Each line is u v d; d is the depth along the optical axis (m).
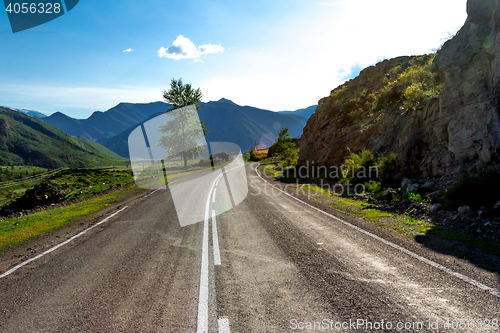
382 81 21.31
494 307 2.96
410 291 3.37
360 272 3.98
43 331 2.76
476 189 7.05
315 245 5.30
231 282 3.75
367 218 7.73
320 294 3.35
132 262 4.68
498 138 7.53
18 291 3.73
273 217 8.00
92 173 27.25
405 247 5.04
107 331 2.71
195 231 6.58
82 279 4.05
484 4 9.50
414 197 8.95
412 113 13.23
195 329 2.69
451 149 9.38
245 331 2.63
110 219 8.59
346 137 19.91
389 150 14.27
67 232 7.30
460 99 9.51
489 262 4.20
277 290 3.48
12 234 7.44
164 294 3.46
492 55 8.59
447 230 6.06
